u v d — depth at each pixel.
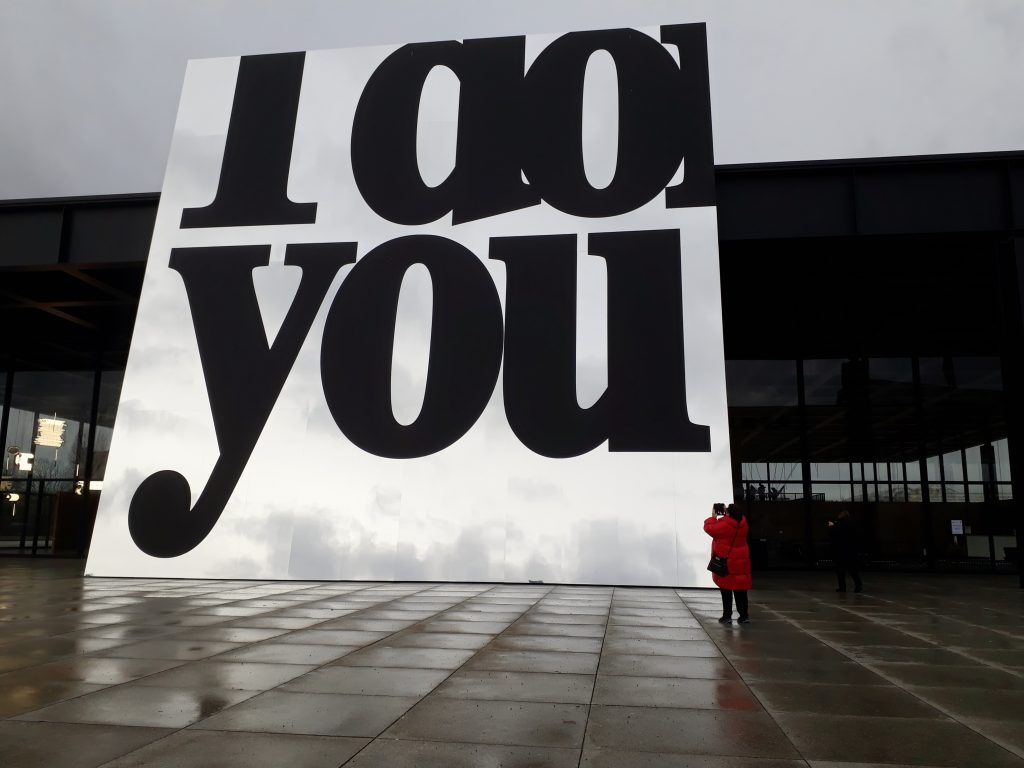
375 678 6.62
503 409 17.11
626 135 18.55
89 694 5.96
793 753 4.71
